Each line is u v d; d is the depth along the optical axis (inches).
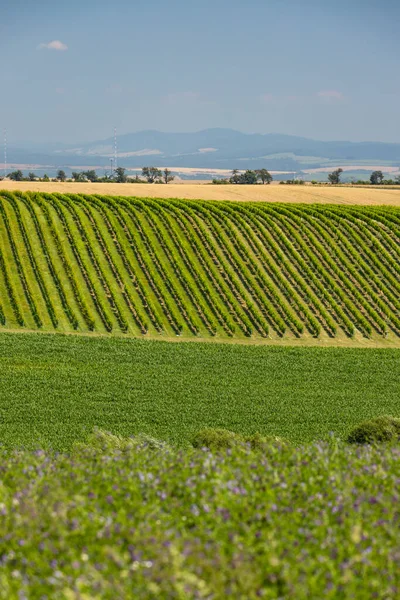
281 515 735.1
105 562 636.1
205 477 840.3
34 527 701.9
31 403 2851.9
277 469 874.8
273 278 5029.5
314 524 715.4
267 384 3321.9
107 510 762.8
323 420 2829.7
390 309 4712.1
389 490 820.6
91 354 3624.5
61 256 5014.8
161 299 4591.5
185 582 597.3
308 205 6638.8
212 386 3233.3
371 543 679.7
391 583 617.3
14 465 950.4
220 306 4448.8
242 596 588.4
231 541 677.9
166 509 777.6
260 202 6663.4
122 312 4333.2
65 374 3270.2
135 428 2628.0
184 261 5172.2
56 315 4266.7
